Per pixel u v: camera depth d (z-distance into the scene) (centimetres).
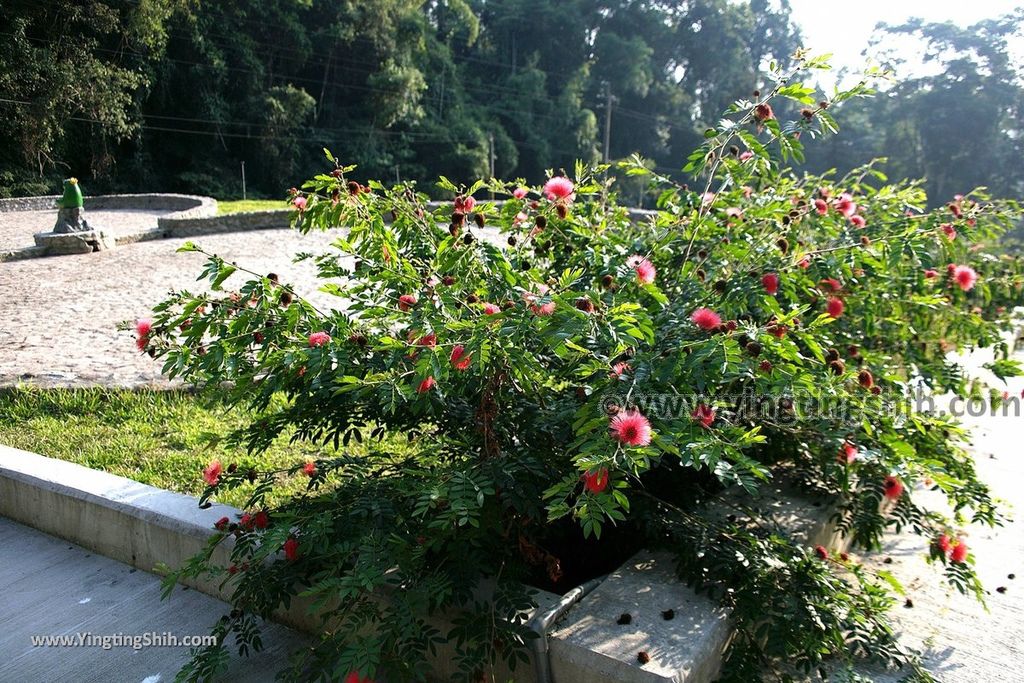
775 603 203
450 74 3997
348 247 236
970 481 265
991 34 3569
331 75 3556
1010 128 3703
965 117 3544
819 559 228
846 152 3875
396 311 220
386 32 3512
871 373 282
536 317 191
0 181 2438
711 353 188
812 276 262
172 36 2856
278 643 237
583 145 4178
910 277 305
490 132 3738
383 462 276
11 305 787
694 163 290
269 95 3094
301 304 231
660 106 4806
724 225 294
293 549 218
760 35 5516
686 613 203
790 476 307
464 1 4547
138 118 2770
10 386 473
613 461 167
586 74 4503
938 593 270
